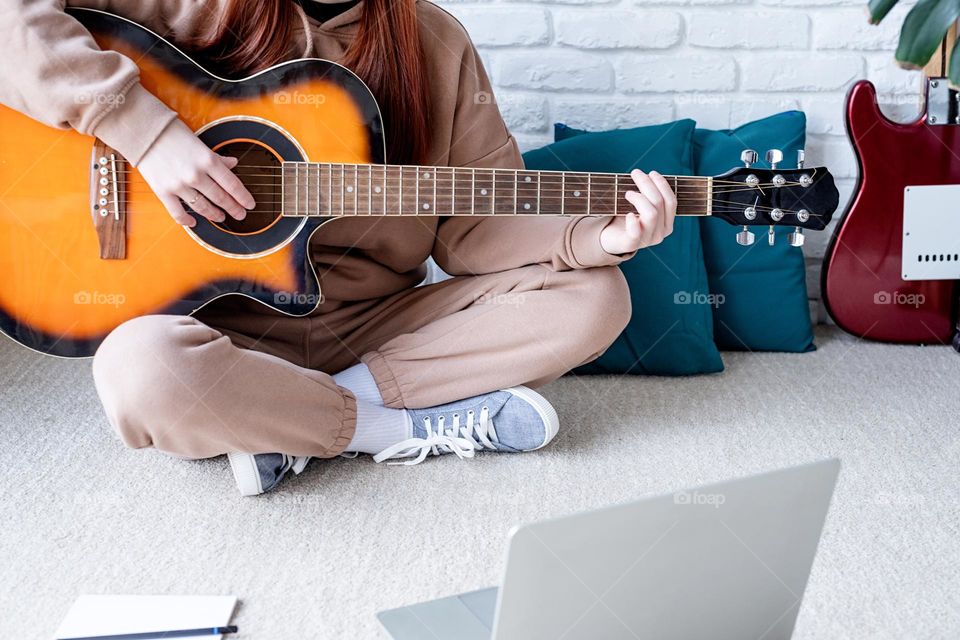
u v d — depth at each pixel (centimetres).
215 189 145
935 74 222
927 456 167
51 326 148
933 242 223
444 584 130
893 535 142
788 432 177
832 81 229
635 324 208
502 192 159
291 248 154
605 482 158
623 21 226
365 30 158
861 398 194
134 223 147
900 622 122
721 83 229
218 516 148
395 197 156
